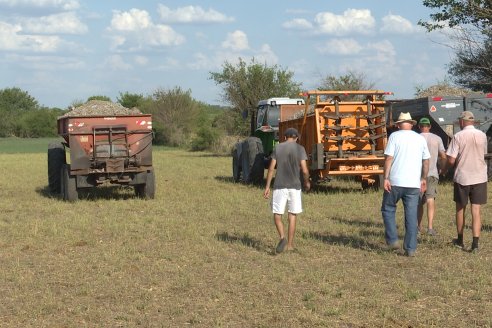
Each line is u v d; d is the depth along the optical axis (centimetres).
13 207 1583
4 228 1256
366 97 1814
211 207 1502
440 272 856
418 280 818
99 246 1067
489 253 969
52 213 1457
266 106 2211
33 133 9019
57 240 1118
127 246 1053
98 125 1647
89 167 1644
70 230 1206
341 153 1683
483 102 1808
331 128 1681
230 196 1702
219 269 888
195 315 682
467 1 2552
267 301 737
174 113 6038
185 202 1605
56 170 1850
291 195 984
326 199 1594
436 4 2598
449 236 1094
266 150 2142
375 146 1712
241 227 1218
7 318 686
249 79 4469
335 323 656
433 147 1089
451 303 720
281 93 4447
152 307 716
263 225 1234
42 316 693
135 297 759
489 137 1820
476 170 969
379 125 1688
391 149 948
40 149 5875
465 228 1172
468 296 745
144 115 1670
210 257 964
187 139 5678
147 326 657
